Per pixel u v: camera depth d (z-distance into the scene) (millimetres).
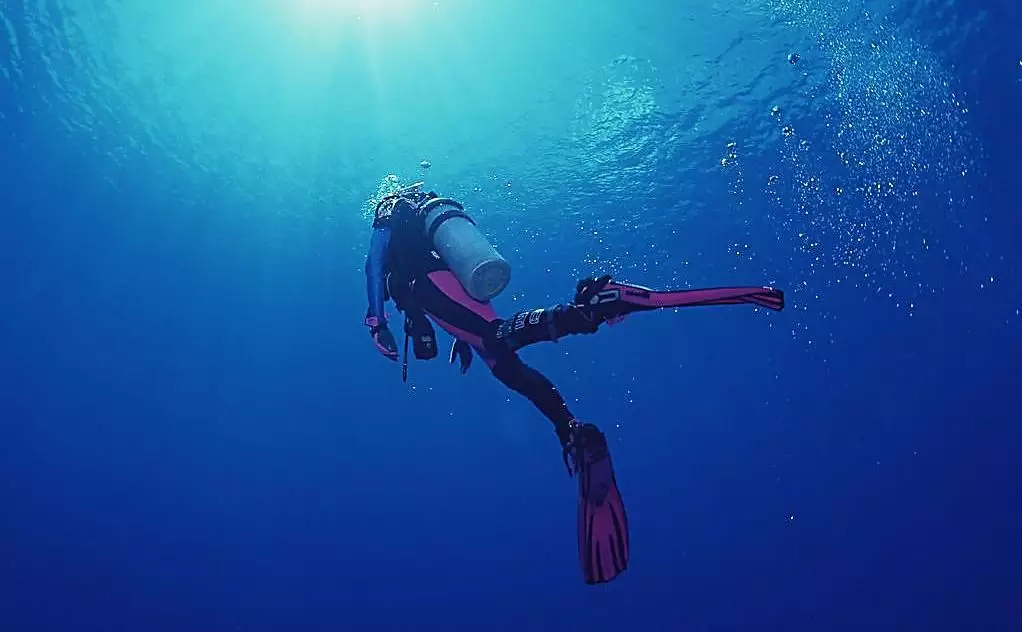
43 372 18719
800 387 16891
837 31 11266
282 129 12508
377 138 12438
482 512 21406
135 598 22875
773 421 17422
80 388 19141
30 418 19812
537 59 11336
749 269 14594
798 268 14609
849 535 17844
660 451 18422
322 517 21875
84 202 14680
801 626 18000
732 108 12156
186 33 11109
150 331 17844
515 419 19562
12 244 15820
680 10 10852
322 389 19172
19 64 11844
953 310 14797
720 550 18875
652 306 2086
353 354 18266
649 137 12422
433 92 11758
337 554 22375
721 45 11336
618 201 13344
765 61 11570
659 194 13312
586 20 10906
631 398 17781
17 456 20688
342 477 21141
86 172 13953
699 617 19203
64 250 15938
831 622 17641
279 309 17281
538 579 21547
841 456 17406
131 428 20047
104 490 21562
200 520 22078
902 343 15570
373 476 21031
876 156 12695
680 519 19094
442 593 22031
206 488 21484
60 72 11930
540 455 20234
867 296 15031
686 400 17672
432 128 12219
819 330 15836
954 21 11234
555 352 17344
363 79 11641
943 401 16000
